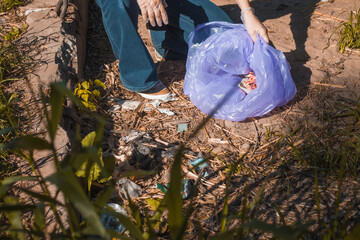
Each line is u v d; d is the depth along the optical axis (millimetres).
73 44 3088
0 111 1896
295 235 1217
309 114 2666
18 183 1927
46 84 2596
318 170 2158
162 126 2654
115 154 2375
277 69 2568
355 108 2668
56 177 1031
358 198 1955
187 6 3152
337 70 3109
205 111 2709
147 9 2617
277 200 2004
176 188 1146
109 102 2885
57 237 1328
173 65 3316
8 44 3004
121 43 2689
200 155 2377
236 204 2006
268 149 2396
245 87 2688
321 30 3643
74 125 2479
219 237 1223
